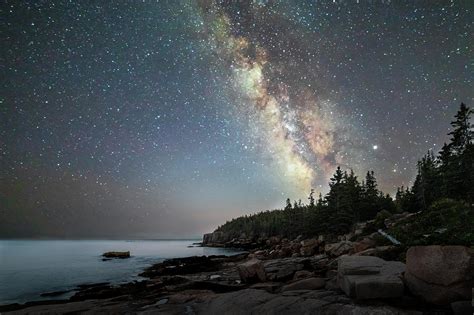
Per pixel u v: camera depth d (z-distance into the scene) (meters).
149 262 52.22
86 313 12.70
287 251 43.94
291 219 94.44
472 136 40.75
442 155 49.31
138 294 17.73
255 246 110.75
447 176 42.25
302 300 10.38
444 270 9.08
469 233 14.94
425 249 9.64
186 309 12.43
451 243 14.43
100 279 30.66
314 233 63.88
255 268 19.05
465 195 39.06
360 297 9.59
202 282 18.97
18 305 17.52
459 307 8.18
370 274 10.88
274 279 19.27
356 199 60.47
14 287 26.44
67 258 64.69
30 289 25.34
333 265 19.12
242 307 10.99
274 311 9.91
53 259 61.66
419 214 30.55
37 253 89.31
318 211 65.62
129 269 40.50
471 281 8.67
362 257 12.69
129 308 13.34
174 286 19.38
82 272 37.12
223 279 21.73
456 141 41.56
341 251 27.05
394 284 9.55
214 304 12.24
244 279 19.12
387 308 8.77
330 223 58.03
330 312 9.03
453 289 8.82
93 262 52.75
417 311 8.70
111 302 14.95
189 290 17.55
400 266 11.46
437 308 8.96
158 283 22.47
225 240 148.75
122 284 26.20
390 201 62.56
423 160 54.12
